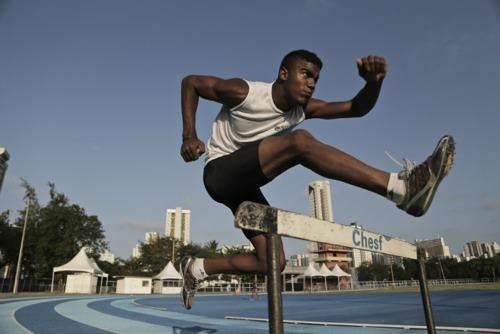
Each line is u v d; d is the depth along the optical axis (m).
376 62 1.83
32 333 6.91
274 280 1.10
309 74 1.83
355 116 2.16
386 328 6.70
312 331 6.66
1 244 36.25
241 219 1.08
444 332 5.89
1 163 20.59
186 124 1.90
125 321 9.15
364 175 1.46
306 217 1.31
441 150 1.36
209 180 2.02
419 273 2.24
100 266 48.75
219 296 30.19
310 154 1.53
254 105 1.87
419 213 1.49
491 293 19.14
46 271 37.91
